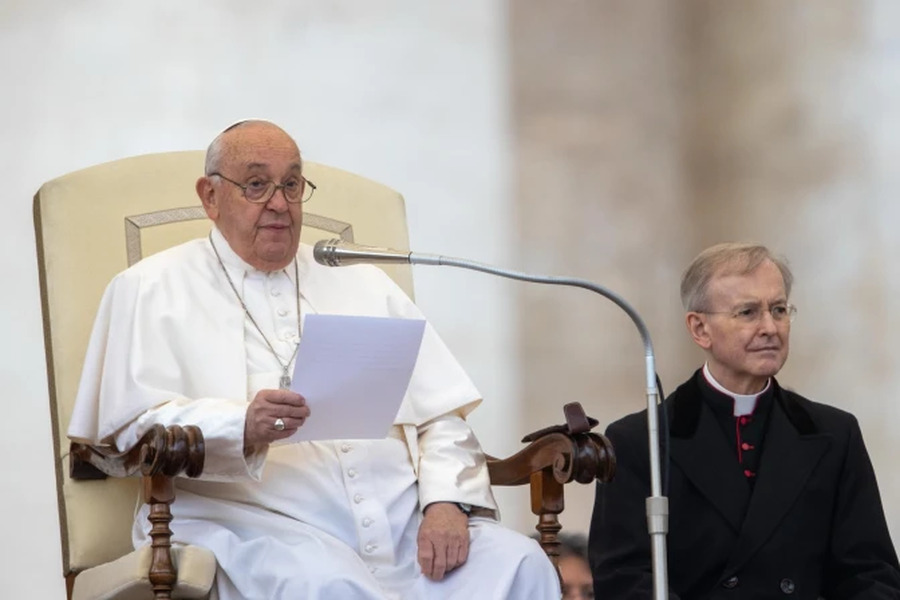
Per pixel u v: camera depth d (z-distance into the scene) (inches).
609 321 1246.3
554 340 1230.3
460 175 1224.2
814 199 1163.3
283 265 733.9
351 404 642.2
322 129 1186.0
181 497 664.4
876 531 703.7
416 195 1208.8
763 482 701.3
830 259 1143.0
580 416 651.5
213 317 716.0
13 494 1051.3
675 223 1263.5
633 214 1259.8
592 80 1266.0
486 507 689.0
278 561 628.7
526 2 1256.2
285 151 717.3
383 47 1213.1
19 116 1094.4
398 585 668.1
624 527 705.6
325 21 1195.9
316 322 617.0
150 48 1136.2
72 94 1110.4
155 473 602.2
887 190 1116.5
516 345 1220.5
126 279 712.4
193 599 622.8
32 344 1072.2
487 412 1203.9
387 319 629.3
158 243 761.0
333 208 808.3
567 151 1255.5
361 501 682.2
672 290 1261.1
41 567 1047.0
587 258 1248.2
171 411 647.8
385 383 641.6
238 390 700.0
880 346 1101.7
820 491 704.4
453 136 1226.0
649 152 1266.0
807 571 698.8
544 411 1218.0
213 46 1155.3
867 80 1134.4
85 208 751.7
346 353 627.5
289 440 645.9
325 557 629.9
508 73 1246.9
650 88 1268.5
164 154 786.8
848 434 717.3
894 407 1089.4
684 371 1257.4
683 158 1264.8
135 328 694.5
